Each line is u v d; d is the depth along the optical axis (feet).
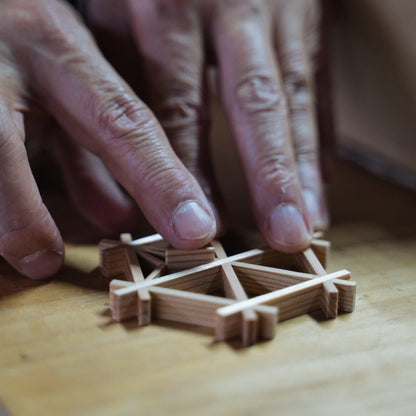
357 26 1.32
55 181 1.31
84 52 1.08
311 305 0.98
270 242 1.05
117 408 0.86
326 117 1.34
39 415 0.86
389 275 1.05
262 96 1.12
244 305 0.94
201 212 1.02
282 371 0.90
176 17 1.17
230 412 0.86
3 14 1.08
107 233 1.15
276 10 1.24
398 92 1.30
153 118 1.06
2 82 1.07
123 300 0.96
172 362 0.91
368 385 0.89
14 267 1.02
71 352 0.92
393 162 1.37
